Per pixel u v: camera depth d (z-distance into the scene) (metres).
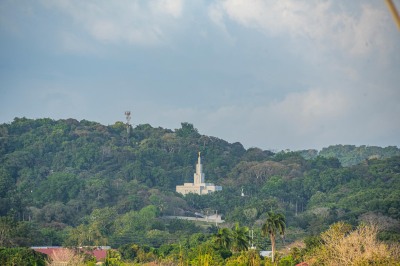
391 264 178.12
